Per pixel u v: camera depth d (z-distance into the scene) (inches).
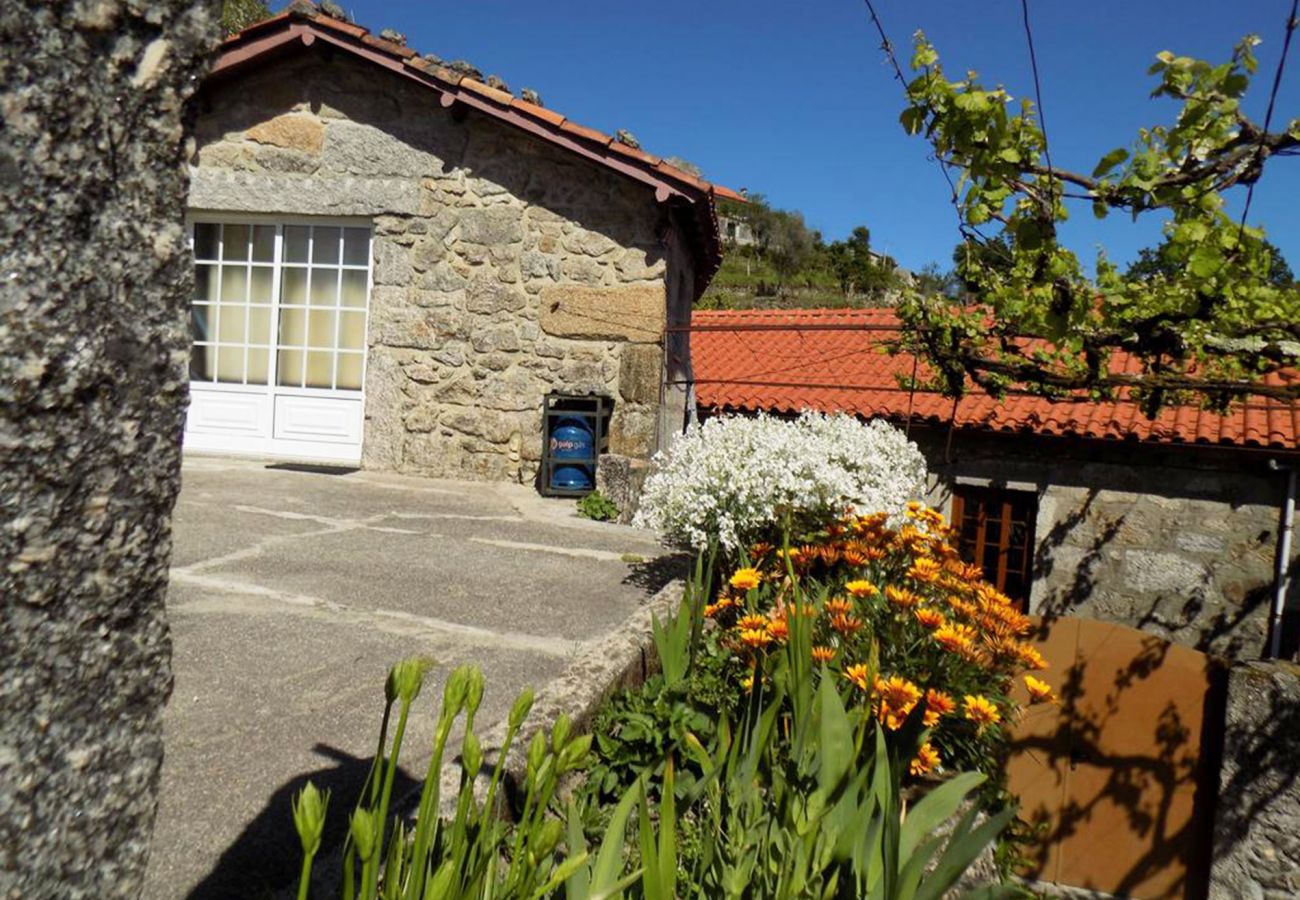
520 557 201.8
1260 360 141.5
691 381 337.7
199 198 309.6
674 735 101.1
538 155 302.8
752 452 188.9
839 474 184.7
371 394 309.9
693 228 327.9
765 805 74.8
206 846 80.7
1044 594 374.9
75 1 32.4
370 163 308.2
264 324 321.4
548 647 142.6
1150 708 247.4
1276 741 195.0
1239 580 349.4
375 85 307.3
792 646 80.8
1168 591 358.3
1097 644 251.9
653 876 52.0
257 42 293.3
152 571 36.4
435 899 42.9
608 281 300.5
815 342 489.1
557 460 290.2
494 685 124.1
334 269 318.7
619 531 241.6
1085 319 144.5
